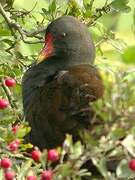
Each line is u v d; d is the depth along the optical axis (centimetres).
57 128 994
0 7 1126
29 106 1045
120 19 1431
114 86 734
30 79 1091
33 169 830
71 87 996
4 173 816
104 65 1121
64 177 775
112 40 1167
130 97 732
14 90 1143
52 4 1142
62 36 1132
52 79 1074
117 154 768
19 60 1134
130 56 1152
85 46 1142
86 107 965
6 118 891
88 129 948
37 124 1022
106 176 771
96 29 1205
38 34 1170
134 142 762
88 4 1148
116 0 1150
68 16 1146
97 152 762
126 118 738
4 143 837
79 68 1050
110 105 736
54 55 1131
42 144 1023
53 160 784
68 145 768
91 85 984
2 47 1101
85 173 802
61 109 991
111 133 747
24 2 1328
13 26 1127
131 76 857
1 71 1095
